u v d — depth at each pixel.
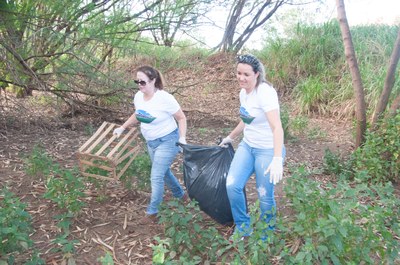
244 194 3.72
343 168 5.50
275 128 3.28
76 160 5.80
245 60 3.31
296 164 6.03
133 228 3.98
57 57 6.88
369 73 9.24
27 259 3.42
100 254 3.59
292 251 3.37
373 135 5.30
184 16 6.95
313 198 3.12
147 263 3.48
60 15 6.39
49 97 7.48
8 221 3.18
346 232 2.71
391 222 3.35
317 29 12.01
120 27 6.80
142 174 4.50
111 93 7.48
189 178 3.83
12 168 5.29
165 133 3.88
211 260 3.35
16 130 6.98
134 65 8.68
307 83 9.92
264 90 3.33
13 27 6.29
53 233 3.86
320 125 8.70
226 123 8.71
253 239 2.98
